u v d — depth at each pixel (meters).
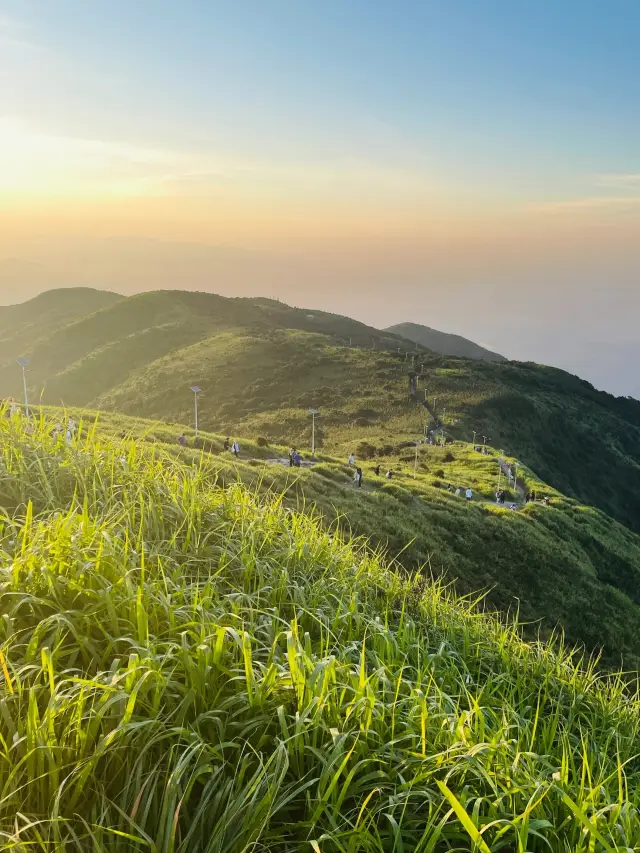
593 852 2.65
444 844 2.87
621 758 4.61
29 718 2.53
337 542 6.96
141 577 3.69
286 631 3.73
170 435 36.69
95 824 2.30
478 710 3.48
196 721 2.84
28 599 3.25
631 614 34.34
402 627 4.96
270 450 48.84
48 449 5.85
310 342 178.12
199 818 2.60
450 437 98.25
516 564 33.34
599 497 110.38
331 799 2.81
